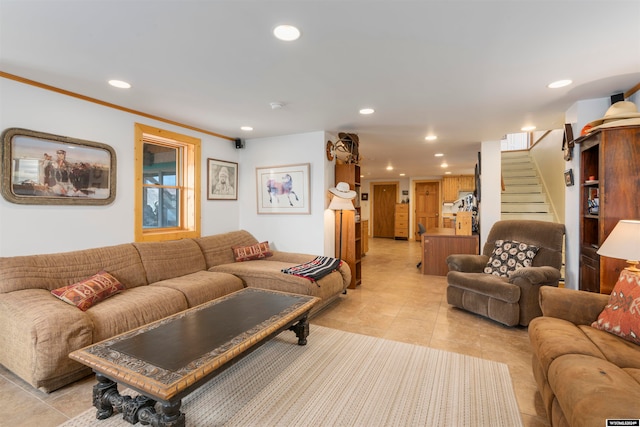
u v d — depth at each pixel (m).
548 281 2.88
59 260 2.50
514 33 1.75
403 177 10.73
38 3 1.46
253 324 2.03
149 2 1.46
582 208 2.80
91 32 1.74
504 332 2.84
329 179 4.29
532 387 1.99
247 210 4.67
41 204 2.54
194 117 3.49
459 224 5.27
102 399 1.65
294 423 1.66
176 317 2.15
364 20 1.62
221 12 1.55
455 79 2.41
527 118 3.51
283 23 1.65
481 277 3.23
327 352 2.45
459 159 6.62
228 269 3.46
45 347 1.80
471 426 1.64
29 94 2.46
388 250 8.28
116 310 2.21
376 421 1.67
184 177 4.02
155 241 3.46
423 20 1.62
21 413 1.71
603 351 1.57
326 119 3.56
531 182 6.15
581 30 1.71
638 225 1.89
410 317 3.23
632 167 2.30
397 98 2.85
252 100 2.91
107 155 2.99
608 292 2.37
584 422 1.12
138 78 2.41
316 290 3.12
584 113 2.88
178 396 1.40
